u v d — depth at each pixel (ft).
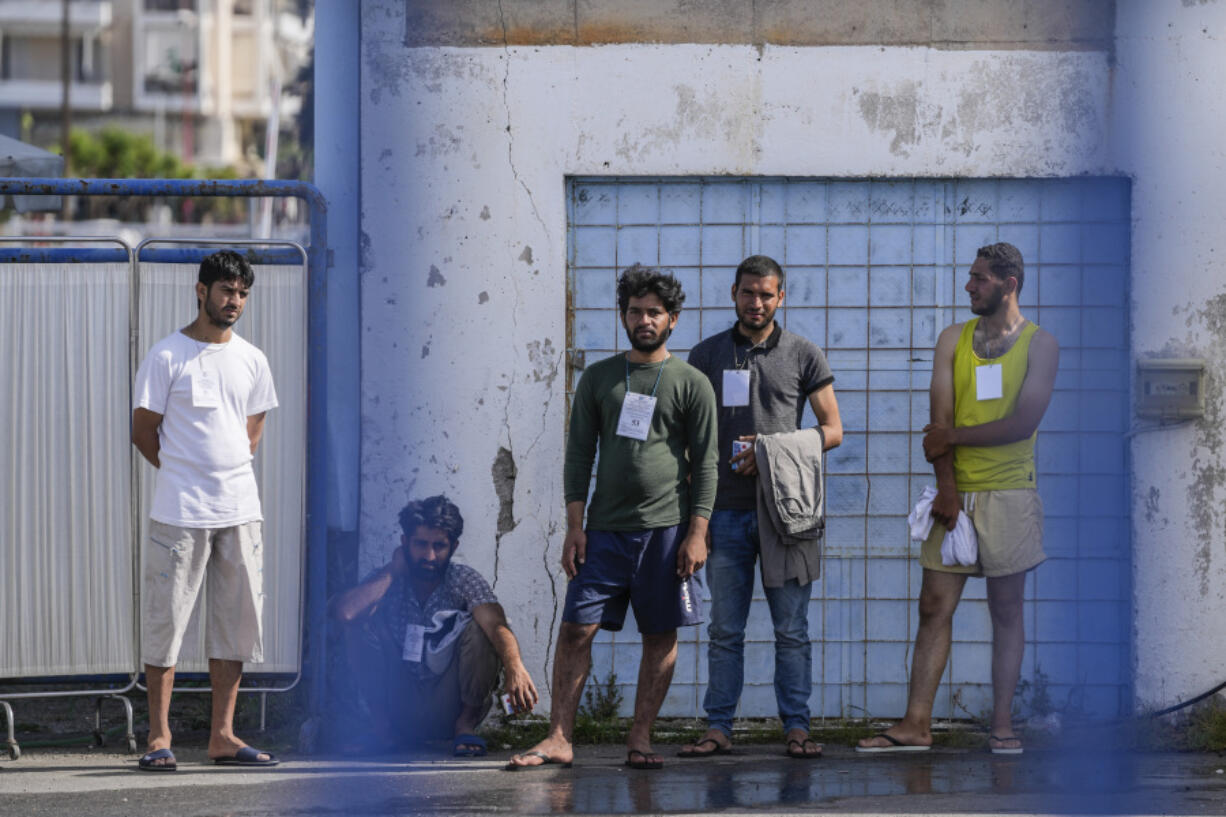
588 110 59.47
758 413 54.34
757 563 60.49
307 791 47.78
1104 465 60.08
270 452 57.21
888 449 60.49
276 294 57.26
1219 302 59.41
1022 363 54.24
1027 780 49.98
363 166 59.41
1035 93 59.62
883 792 47.60
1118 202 60.18
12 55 597.93
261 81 602.44
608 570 51.60
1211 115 59.47
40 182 55.06
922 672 56.29
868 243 60.49
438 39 59.41
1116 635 60.03
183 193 55.57
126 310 56.39
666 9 59.36
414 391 59.47
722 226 60.54
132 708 60.08
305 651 57.11
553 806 45.34
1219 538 59.16
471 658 55.21
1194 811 44.93
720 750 54.95
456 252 59.47
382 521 59.47
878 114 59.57
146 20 589.32
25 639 55.83
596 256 60.54
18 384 55.93
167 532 50.98
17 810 44.91
